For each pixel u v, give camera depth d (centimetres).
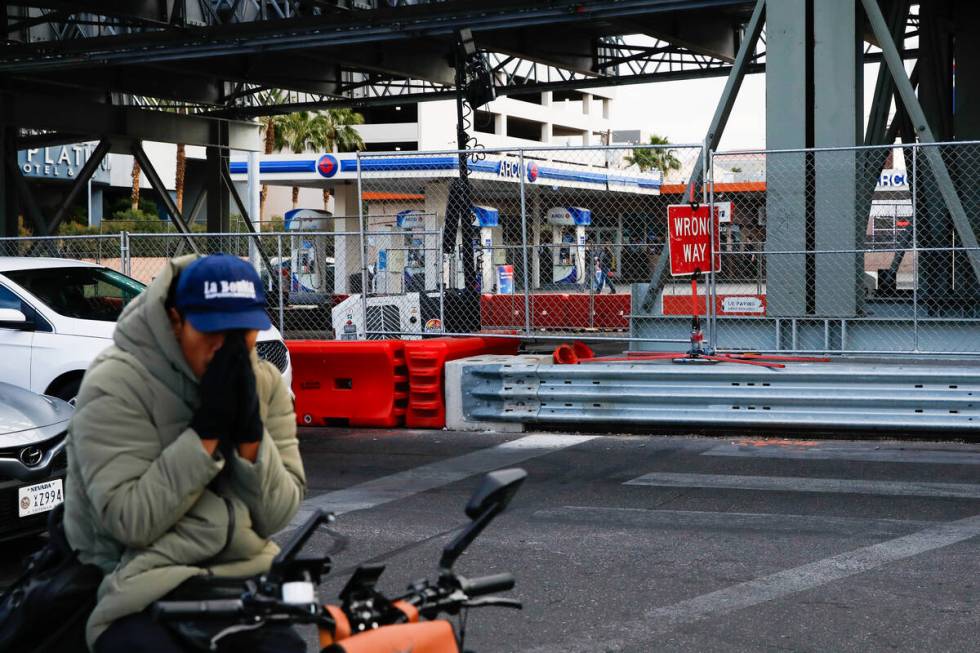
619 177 3192
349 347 1334
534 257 2281
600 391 1231
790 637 563
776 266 1430
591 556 725
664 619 594
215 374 259
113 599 263
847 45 1405
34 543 794
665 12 2083
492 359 1345
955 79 2062
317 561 246
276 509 276
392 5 2338
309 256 2347
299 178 4388
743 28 2903
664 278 1490
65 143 3859
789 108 1424
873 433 1173
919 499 876
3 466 697
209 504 269
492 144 8856
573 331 2327
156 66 2888
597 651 546
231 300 260
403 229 2158
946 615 593
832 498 887
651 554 728
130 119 3419
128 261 1647
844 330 1398
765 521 815
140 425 267
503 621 594
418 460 1114
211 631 255
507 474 262
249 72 3078
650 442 1183
